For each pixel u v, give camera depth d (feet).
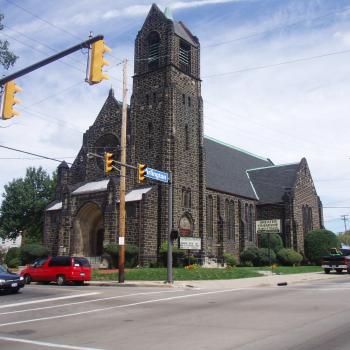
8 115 47.57
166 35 152.87
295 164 199.31
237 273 115.44
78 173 166.40
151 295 73.61
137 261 132.67
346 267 132.57
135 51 160.35
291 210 184.34
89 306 61.21
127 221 137.18
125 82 107.34
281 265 170.19
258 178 201.05
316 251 181.98
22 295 77.15
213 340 35.68
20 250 157.69
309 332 37.24
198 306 58.03
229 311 52.34
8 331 43.45
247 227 180.96
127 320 48.19
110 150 157.07
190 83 156.66
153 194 138.31
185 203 145.89
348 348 31.12
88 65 43.86
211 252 156.87
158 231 137.69
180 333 39.37
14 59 88.33
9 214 221.46
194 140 153.69
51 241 162.09
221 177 175.63
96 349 33.91
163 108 147.02
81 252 150.30
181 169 145.69
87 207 149.79
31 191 222.48
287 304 56.90
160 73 151.23
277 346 32.37
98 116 163.73
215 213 162.50
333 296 65.57
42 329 44.14
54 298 71.72
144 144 149.07
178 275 107.65
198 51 163.53
